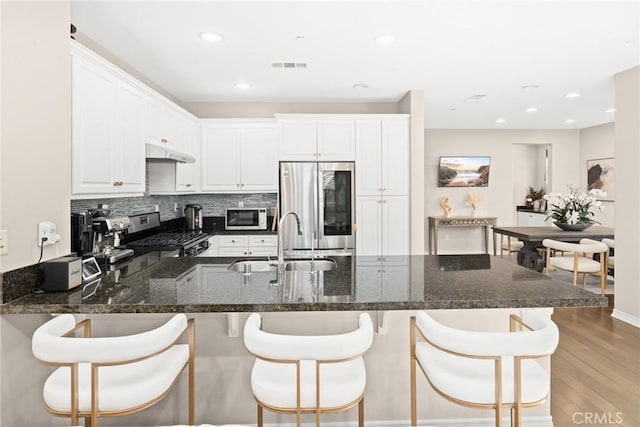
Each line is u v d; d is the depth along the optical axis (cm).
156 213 409
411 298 153
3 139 149
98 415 128
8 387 158
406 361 193
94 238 251
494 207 738
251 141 462
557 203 534
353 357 127
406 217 439
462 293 160
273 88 419
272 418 192
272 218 504
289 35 278
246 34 276
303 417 193
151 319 186
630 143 353
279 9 240
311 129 438
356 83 400
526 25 264
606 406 223
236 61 332
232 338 189
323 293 162
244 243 443
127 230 346
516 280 185
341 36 281
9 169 152
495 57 325
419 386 194
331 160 439
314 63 338
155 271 211
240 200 504
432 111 554
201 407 189
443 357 153
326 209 437
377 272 206
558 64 343
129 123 278
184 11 243
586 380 254
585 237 486
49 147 177
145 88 299
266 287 173
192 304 146
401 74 371
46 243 171
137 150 292
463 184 731
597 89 429
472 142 732
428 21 257
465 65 345
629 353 294
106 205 315
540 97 466
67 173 191
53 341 123
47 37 175
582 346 308
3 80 149
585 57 324
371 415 193
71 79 204
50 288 166
